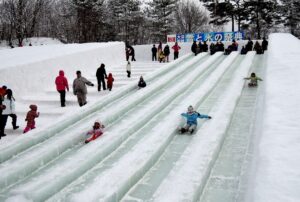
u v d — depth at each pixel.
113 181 6.98
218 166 8.14
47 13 64.56
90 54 22.64
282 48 15.77
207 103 13.28
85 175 7.83
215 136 9.34
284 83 8.40
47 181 7.12
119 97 14.54
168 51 26.98
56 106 15.24
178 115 11.52
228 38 29.59
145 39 76.44
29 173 7.92
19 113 14.45
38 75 17.81
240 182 7.32
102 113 12.34
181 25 77.06
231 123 11.01
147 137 10.02
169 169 8.05
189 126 10.23
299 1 55.94
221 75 17.78
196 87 16.05
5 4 49.50
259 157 4.45
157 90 15.58
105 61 24.72
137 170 7.48
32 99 16.06
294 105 6.49
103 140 9.52
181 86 15.48
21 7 47.47
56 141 9.56
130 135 10.23
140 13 61.97
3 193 7.02
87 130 10.23
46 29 65.62
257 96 13.90
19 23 47.03
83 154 8.83
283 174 3.79
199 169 7.44
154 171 8.01
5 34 52.66
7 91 12.00
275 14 56.25
